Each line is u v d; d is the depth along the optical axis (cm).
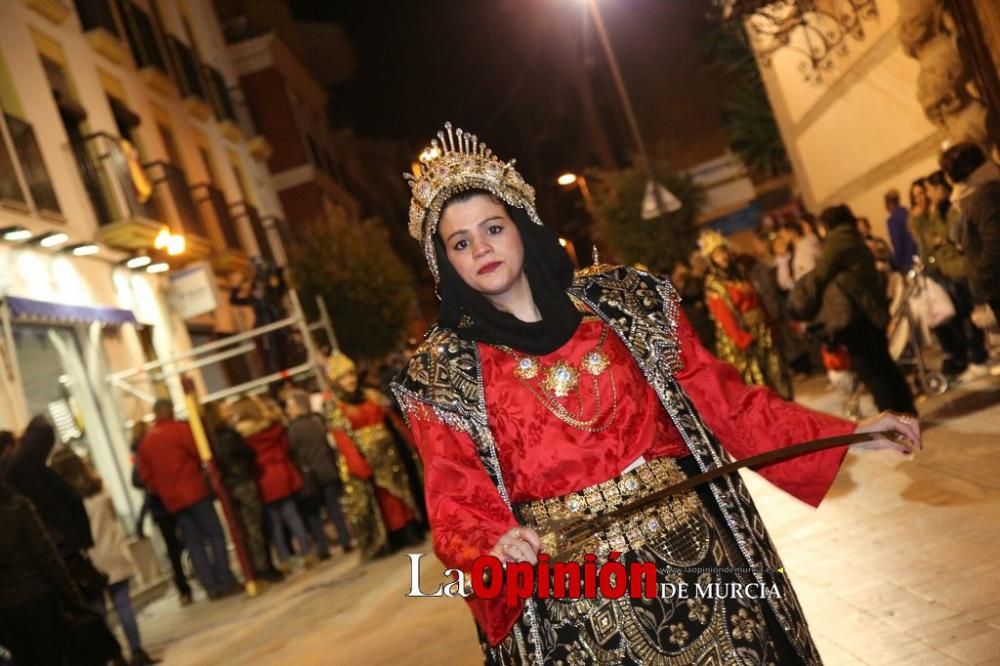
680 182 3538
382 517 1315
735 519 320
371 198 5684
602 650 307
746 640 310
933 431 962
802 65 1683
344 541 1520
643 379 328
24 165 1622
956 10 1127
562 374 321
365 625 906
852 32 1468
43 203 1648
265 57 3984
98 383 1670
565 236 6316
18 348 1478
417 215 335
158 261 2077
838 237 1009
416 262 6138
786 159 2898
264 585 1367
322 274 3067
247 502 1377
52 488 951
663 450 327
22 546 823
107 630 863
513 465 323
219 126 2989
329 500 1517
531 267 329
